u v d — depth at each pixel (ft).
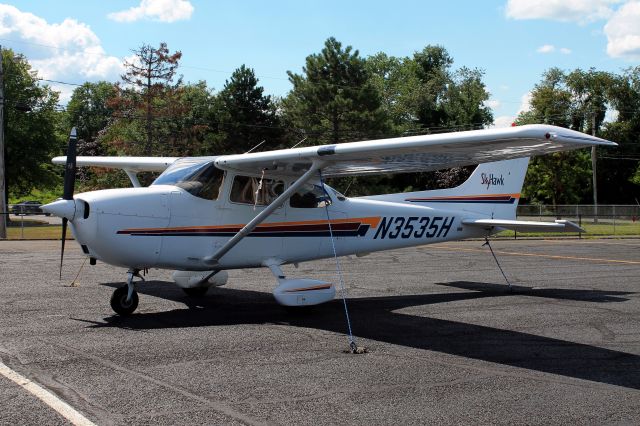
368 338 20.48
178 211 24.14
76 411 12.85
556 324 23.06
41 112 135.23
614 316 24.71
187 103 133.28
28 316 23.36
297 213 27.02
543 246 65.26
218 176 25.16
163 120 127.65
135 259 23.44
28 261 43.47
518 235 88.02
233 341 19.69
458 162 24.52
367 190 127.03
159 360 17.13
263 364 16.93
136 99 125.18
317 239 27.61
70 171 22.61
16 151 130.72
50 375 15.46
